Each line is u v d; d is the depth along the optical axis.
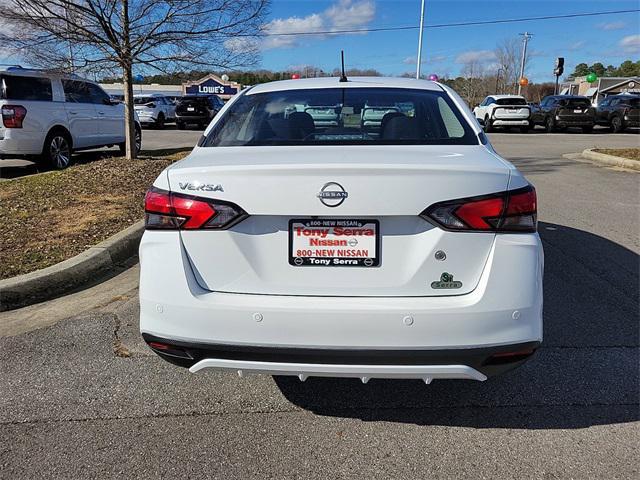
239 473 2.48
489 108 25.11
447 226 2.36
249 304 2.41
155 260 2.51
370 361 2.40
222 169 2.42
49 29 8.89
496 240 2.38
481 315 2.36
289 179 2.36
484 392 3.13
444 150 2.74
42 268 4.76
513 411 2.95
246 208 2.40
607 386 3.17
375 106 3.28
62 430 2.79
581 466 2.51
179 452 2.63
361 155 2.57
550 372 3.32
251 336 2.42
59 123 10.31
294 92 3.54
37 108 9.89
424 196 2.34
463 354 2.38
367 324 2.35
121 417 2.90
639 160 11.46
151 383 3.22
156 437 2.74
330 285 2.42
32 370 3.35
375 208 2.34
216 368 2.52
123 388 3.17
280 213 2.38
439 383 3.24
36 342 3.71
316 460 2.57
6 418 2.89
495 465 2.53
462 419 2.88
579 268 5.06
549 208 7.49
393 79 3.88
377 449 2.65
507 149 15.91
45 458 2.59
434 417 2.90
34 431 2.79
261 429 2.80
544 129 27.38
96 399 3.06
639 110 23.62
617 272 4.96
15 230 5.94
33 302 4.43
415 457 2.59
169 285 2.48
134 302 4.39
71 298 4.51
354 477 2.46
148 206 2.55
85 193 7.80
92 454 2.61
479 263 2.39
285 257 2.43
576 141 19.31
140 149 14.01
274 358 2.45
